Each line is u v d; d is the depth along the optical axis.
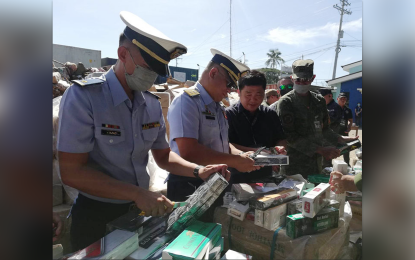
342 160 1.34
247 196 1.11
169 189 1.28
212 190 0.96
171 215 1.00
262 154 1.37
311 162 1.50
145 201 0.94
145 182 1.13
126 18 0.96
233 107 1.68
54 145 0.91
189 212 0.96
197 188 1.14
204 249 0.83
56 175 1.02
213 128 1.43
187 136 1.32
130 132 1.04
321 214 1.05
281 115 1.52
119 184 0.95
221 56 1.38
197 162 1.32
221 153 1.33
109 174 1.02
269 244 1.01
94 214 1.00
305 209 1.01
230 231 1.09
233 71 1.40
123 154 1.02
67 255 0.83
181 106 1.35
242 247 1.06
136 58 0.95
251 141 1.62
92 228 0.98
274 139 1.57
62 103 0.92
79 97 0.92
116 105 0.99
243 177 1.38
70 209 1.01
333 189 1.21
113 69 1.04
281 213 1.07
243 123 1.61
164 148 1.24
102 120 0.96
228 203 1.17
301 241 0.99
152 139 1.13
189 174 1.16
